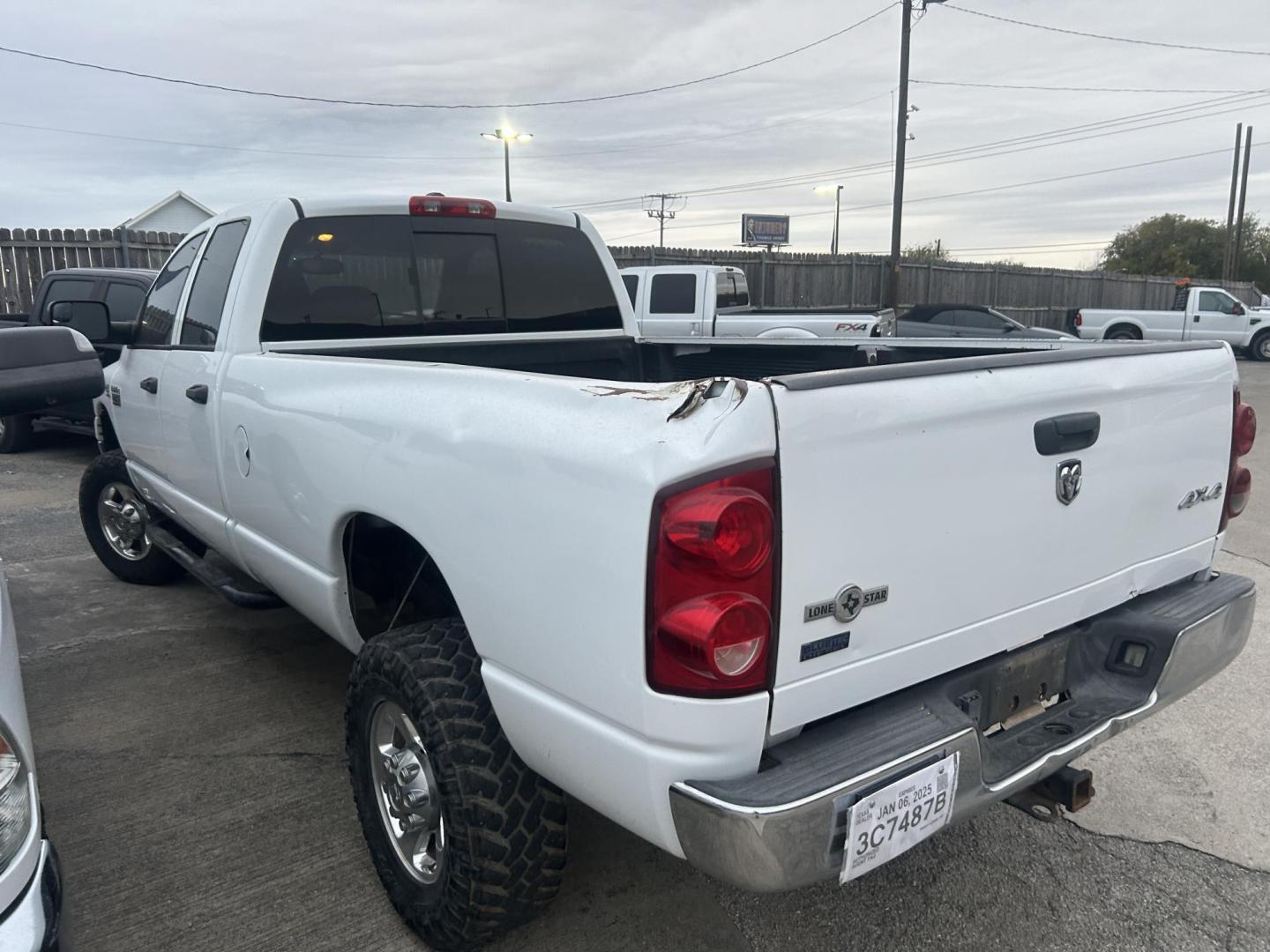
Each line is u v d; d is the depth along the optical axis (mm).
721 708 1697
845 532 1804
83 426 8719
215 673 4152
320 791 3221
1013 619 2215
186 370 3631
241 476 3262
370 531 2902
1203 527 2768
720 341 4164
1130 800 3254
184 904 2643
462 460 2113
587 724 1873
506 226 3941
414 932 2514
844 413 1765
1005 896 2730
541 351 4070
